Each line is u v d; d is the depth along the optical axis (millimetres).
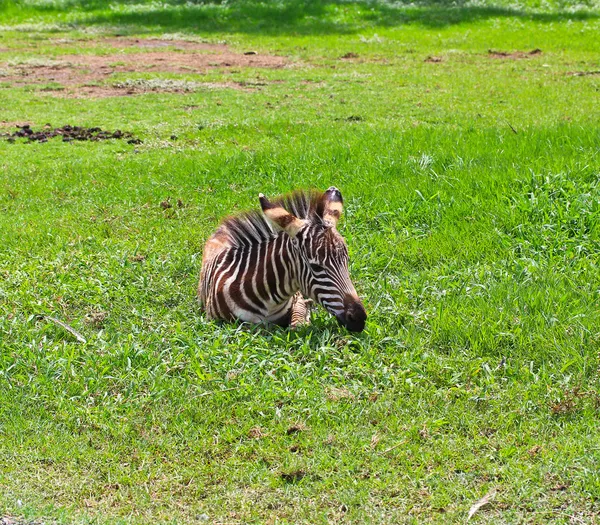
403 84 28500
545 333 9852
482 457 7770
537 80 28672
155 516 7156
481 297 10898
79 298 11391
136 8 47062
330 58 34312
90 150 20469
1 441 8203
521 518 6957
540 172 14578
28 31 42125
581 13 43500
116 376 9203
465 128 20562
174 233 13938
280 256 10055
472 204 13977
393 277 11875
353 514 7055
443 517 6977
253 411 8586
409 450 7855
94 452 7996
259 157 17891
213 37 39594
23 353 9586
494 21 41875
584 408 8438
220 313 10430
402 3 46938
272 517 7074
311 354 9539
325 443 8047
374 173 15969
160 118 23984
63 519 7020
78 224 14750
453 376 9078
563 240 12445
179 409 8641
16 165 19141
